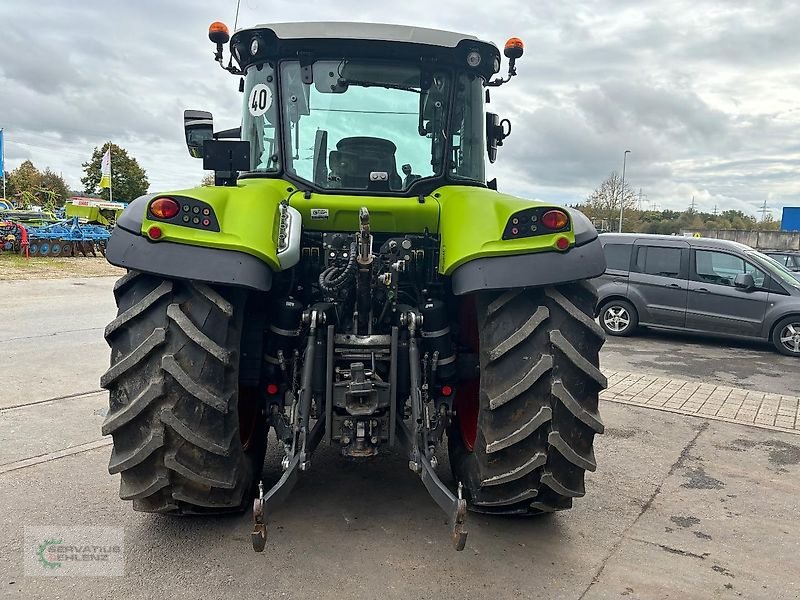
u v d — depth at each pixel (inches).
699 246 409.1
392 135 135.6
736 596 110.4
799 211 1711.4
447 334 125.4
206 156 127.1
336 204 127.0
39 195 2082.9
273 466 155.3
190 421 104.9
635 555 122.9
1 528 122.5
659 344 403.9
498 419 109.8
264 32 131.7
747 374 318.3
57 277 642.8
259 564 112.5
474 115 143.9
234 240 103.0
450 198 125.6
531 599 105.7
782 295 378.9
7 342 313.1
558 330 107.7
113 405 107.0
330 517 131.1
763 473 171.3
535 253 106.7
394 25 133.6
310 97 134.6
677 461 178.4
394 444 118.3
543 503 118.0
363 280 117.6
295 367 124.0
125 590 103.7
